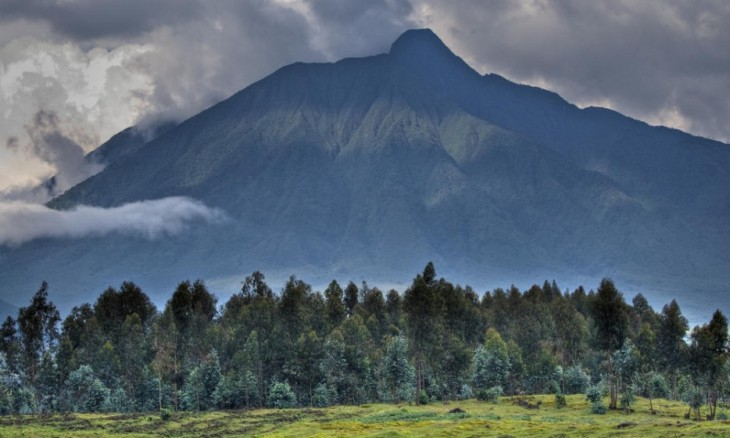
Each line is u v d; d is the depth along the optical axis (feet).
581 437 415.23
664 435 395.14
